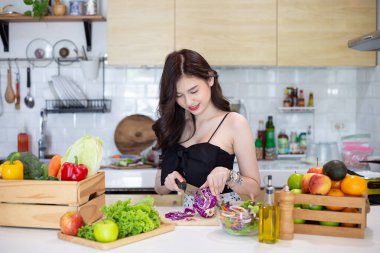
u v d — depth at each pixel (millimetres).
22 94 3926
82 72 3910
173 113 2023
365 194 1576
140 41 3535
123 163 3398
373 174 2566
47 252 1375
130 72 3922
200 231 1605
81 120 3941
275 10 3512
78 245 1446
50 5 3855
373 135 3555
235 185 1913
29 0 3680
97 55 3920
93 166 1779
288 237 1498
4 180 1649
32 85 3926
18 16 3668
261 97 3947
